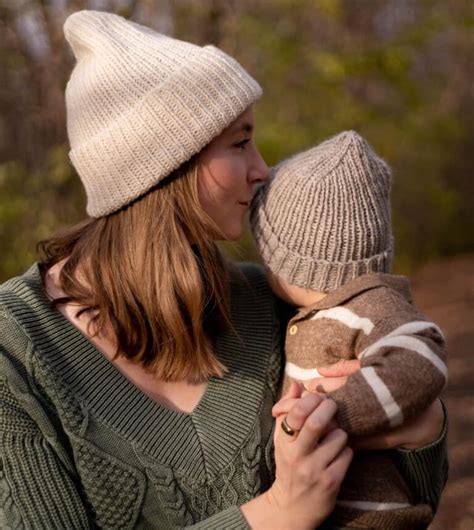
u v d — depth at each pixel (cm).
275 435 153
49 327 158
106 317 162
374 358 151
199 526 147
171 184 168
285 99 613
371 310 163
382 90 718
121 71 167
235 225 177
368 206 170
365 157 171
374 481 159
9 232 504
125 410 157
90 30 175
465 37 823
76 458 150
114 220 171
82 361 158
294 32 618
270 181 179
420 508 159
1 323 155
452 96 940
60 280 168
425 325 157
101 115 168
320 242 168
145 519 154
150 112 163
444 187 1029
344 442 146
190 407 165
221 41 543
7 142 504
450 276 963
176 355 164
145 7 466
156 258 164
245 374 173
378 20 710
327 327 168
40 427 147
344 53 649
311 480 143
